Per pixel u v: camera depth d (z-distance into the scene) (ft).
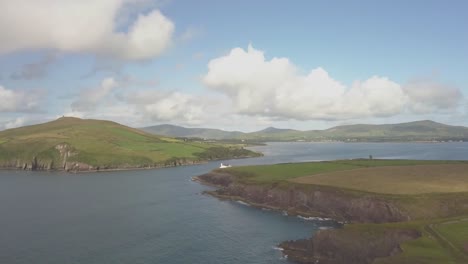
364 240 194.59
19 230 255.50
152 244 225.35
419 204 263.08
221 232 251.19
